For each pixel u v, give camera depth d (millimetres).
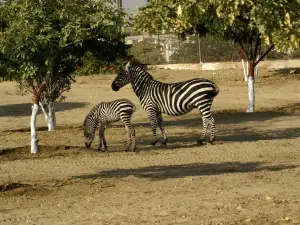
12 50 15766
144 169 16969
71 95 39125
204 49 50812
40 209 12359
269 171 15891
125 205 12359
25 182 15422
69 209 12242
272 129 25141
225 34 29438
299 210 11359
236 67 46562
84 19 16688
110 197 13289
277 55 47750
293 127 25500
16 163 18484
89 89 41688
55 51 16469
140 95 22031
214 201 12375
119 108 20359
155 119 21812
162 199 12805
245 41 30125
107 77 46531
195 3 9914
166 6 10383
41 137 24312
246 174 15484
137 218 11188
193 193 13328
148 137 23969
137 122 28594
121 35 23766
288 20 9773
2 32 16594
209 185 14180
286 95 36594
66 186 14727
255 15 9773
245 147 20406
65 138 24016
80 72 48406
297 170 15930
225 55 50344
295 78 41500
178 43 52625
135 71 22156
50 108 26359
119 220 11094
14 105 35406
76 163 18250
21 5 16797
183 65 49031
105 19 16688
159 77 45625
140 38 58156
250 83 30344
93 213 11734
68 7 16547
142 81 22047
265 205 11852
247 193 13125
